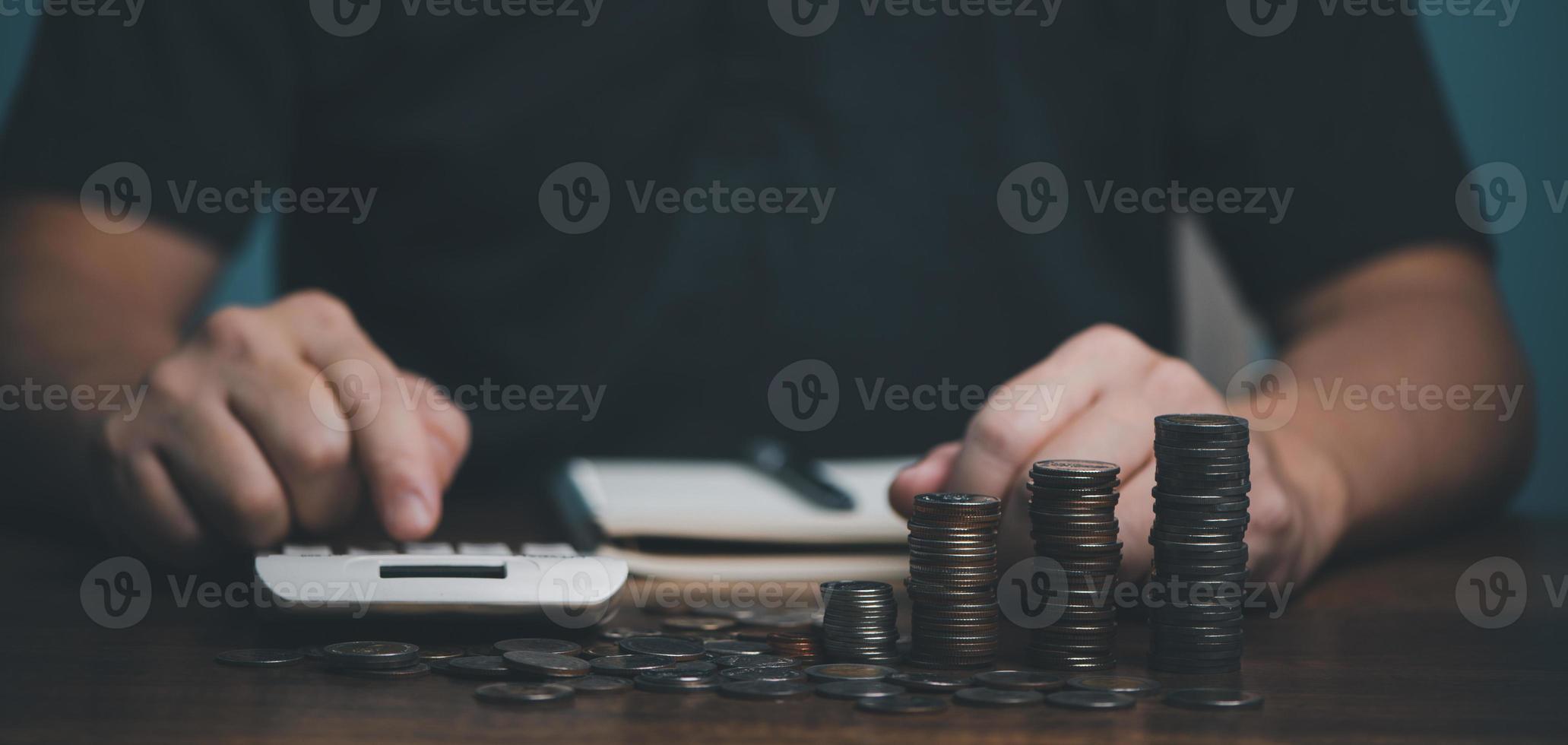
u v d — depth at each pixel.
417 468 0.80
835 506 0.98
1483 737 0.51
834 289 1.70
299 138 1.71
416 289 1.67
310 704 0.54
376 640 0.66
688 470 1.23
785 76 1.68
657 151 1.68
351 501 0.82
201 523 0.82
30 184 1.45
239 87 1.58
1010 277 1.72
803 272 1.70
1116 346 0.83
